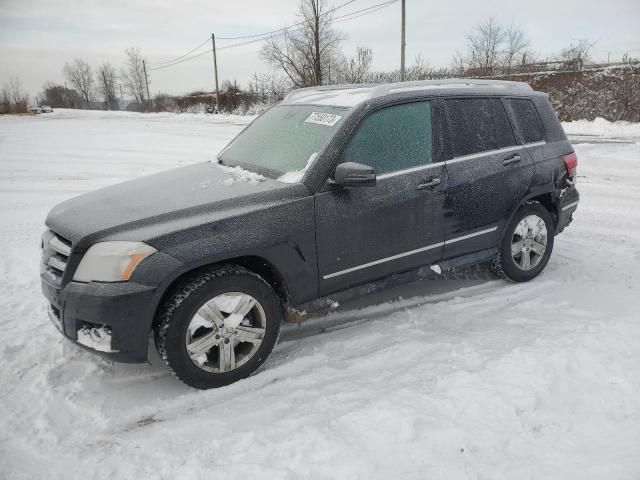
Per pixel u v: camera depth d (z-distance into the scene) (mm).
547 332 3619
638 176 9391
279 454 2453
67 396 3141
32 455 2633
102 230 2986
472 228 4199
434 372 3182
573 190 4973
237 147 4355
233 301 3148
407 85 3971
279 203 3293
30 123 26391
